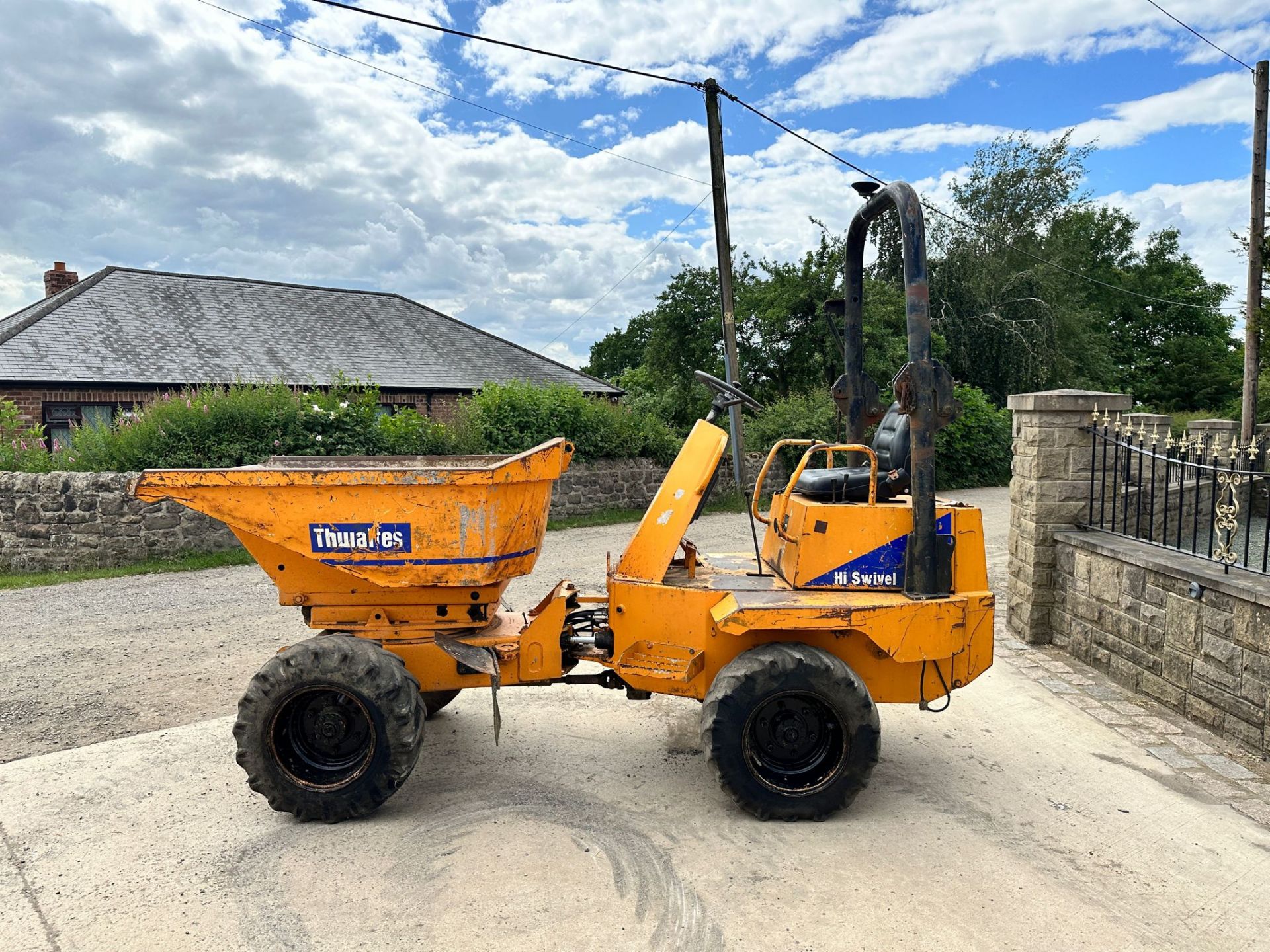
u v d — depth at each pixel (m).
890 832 3.66
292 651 3.68
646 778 4.25
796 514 4.08
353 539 3.76
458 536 3.77
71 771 4.30
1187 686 5.08
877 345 21.41
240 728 3.64
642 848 3.52
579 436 14.95
